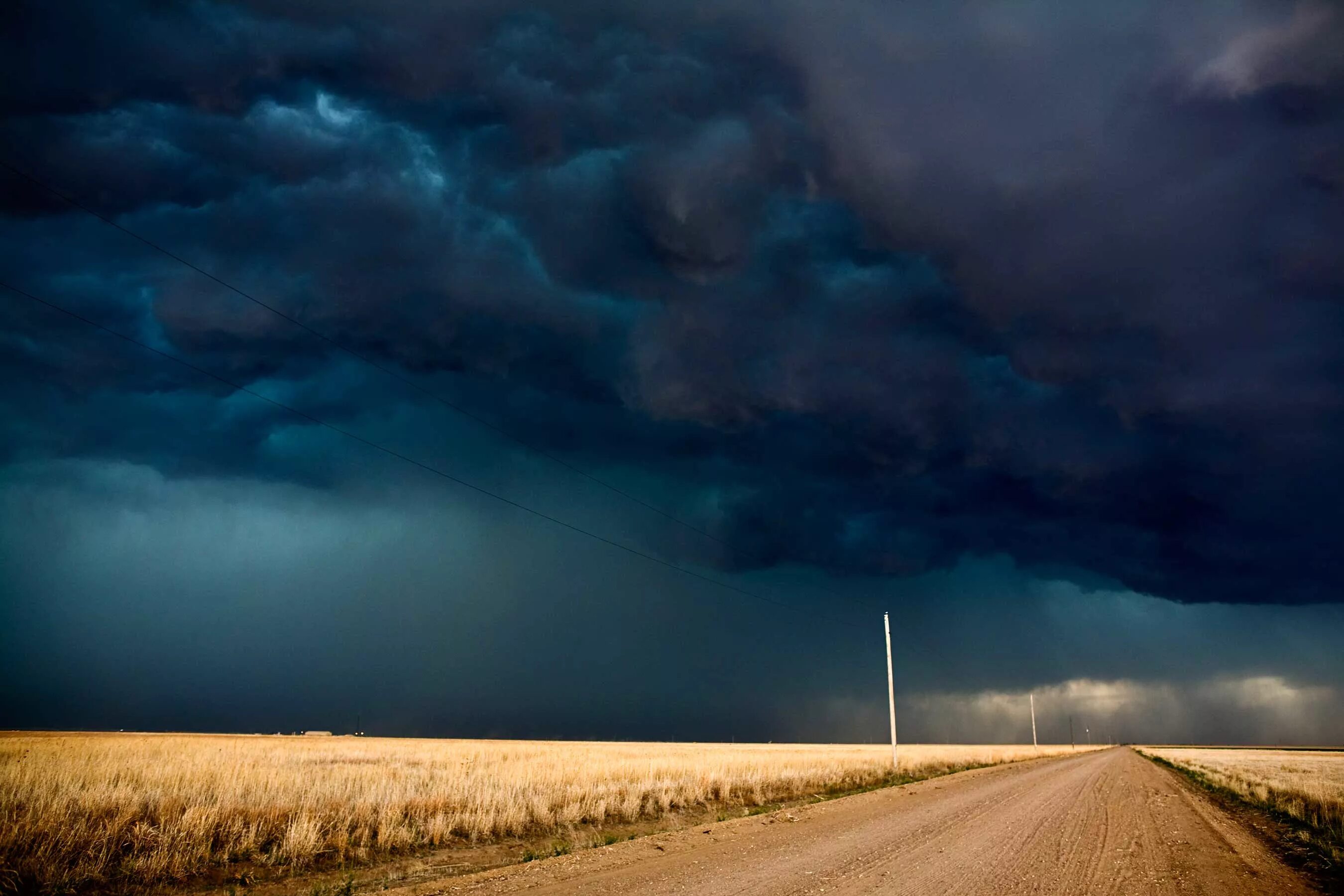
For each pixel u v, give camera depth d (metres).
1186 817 25.02
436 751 69.75
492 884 13.29
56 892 12.31
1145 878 14.22
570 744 115.00
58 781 21.30
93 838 14.56
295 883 13.94
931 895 12.16
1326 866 16.25
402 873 14.85
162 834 15.25
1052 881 13.52
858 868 14.49
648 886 12.87
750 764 43.97
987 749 125.06
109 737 98.81
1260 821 25.28
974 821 22.50
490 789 23.84
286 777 26.58
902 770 51.47
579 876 13.90
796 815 24.42
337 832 17.20
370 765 40.97
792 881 13.23
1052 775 48.84
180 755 41.53
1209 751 165.62
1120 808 27.00
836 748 107.75
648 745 111.38
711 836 19.41
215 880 13.87
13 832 13.88
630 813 23.64
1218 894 13.07
